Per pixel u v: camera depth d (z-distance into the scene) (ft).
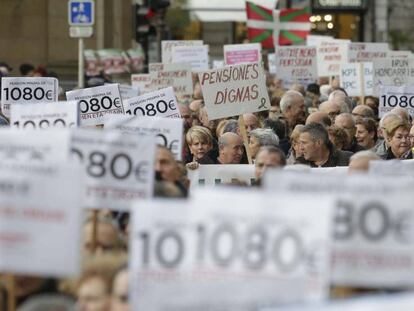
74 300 35.60
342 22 251.19
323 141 65.36
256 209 32.24
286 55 121.08
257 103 76.64
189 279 32.60
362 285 34.09
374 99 108.78
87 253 37.06
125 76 162.91
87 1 126.62
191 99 110.01
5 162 35.12
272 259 32.09
